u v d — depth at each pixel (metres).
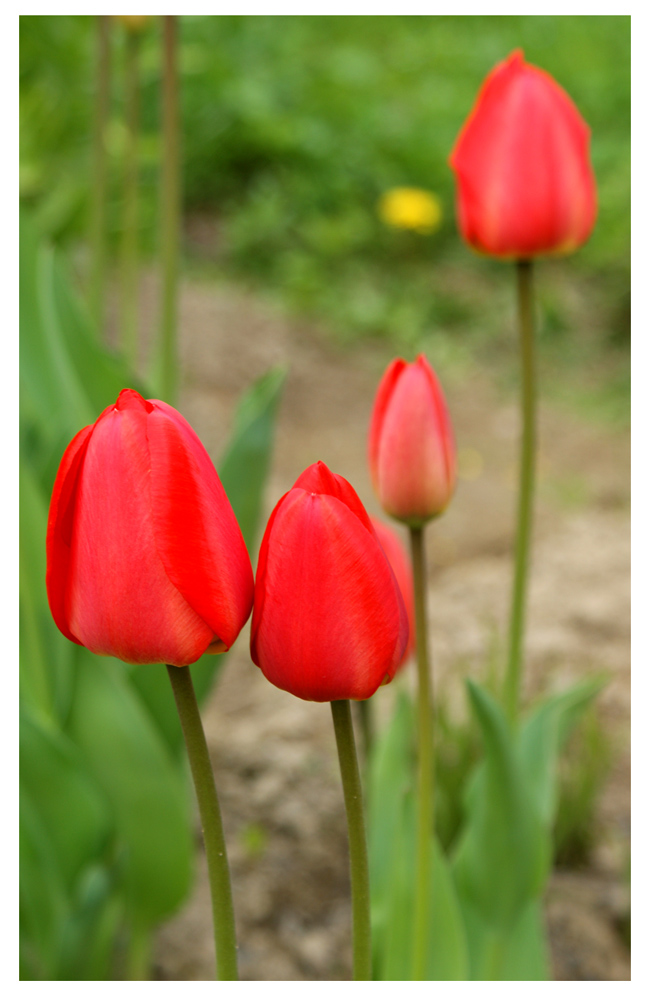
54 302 1.07
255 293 3.40
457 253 3.84
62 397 1.11
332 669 0.77
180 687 0.78
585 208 1.00
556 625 1.97
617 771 1.61
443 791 1.36
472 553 2.26
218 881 0.79
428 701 0.94
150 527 0.76
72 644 1.02
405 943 0.99
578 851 1.44
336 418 2.84
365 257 3.71
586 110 4.43
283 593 0.77
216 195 3.80
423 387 0.90
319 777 1.58
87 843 1.06
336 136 3.94
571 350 3.36
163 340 1.12
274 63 4.23
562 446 2.81
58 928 1.08
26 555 1.07
